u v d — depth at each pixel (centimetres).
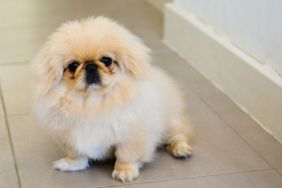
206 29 148
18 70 151
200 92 138
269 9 118
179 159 107
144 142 100
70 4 224
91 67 93
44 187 99
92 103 95
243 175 102
